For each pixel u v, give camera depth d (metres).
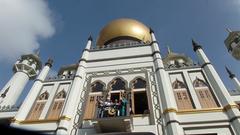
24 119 17.28
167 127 14.77
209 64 19.53
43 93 19.97
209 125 14.88
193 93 17.72
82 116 16.52
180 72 19.89
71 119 16.42
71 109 17.00
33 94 19.42
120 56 22.08
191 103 16.97
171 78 19.52
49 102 18.83
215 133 14.46
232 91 21.27
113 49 23.30
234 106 15.44
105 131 15.42
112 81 19.52
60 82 20.80
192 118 15.41
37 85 20.41
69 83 20.53
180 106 16.75
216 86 17.52
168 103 16.09
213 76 18.27
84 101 17.94
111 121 14.92
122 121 14.87
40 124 16.48
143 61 21.11
